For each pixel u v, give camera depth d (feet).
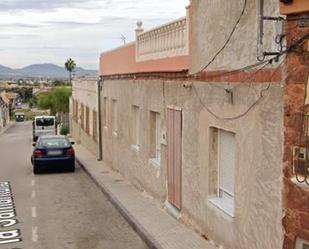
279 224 24.21
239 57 28.35
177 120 40.40
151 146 50.55
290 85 22.79
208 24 32.96
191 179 37.45
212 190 34.12
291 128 22.86
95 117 92.73
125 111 62.69
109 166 77.00
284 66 23.27
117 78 67.67
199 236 35.94
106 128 79.41
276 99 24.20
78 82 131.95
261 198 26.00
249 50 27.07
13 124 301.84
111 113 73.87
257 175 26.37
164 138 44.45
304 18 21.65
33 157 75.61
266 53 23.65
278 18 23.45
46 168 75.05
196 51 35.32
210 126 33.22
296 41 22.09
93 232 40.83
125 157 63.57
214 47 31.99
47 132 147.33
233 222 29.86
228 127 30.19
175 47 40.34
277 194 24.34
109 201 52.95
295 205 22.79
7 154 114.32
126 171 63.00
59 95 238.48
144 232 37.88
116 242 37.86
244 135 27.94
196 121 35.94
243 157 28.14
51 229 42.14
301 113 22.16
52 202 53.36
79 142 128.47
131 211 45.11
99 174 69.46
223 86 30.66
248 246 27.78
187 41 36.91
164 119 44.37
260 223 26.20
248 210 27.63
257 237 26.58
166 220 41.39
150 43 48.34
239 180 28.73
